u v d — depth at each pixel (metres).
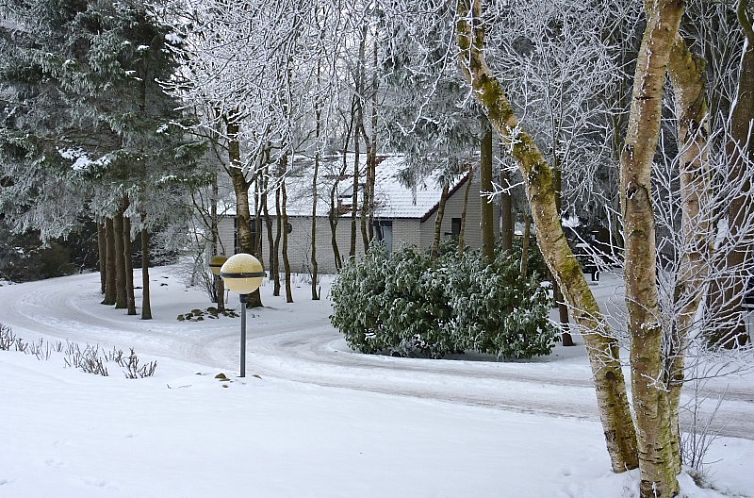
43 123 22.94
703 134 4.99
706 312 5.08
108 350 16.16
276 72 7.13
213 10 8.17
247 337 19.34
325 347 17.38
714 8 14.54
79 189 23.00
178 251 29.00
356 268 16.78
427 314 15.61
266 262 39.34
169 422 7.02
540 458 5.89
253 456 5.76
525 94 11.73
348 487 4.95
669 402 4.82
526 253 18.38
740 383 10.45
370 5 7.18
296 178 28.09
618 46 14.05
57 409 7.64
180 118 21.81
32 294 31.67
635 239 4.29
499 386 11.48
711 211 4.79
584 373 12.54
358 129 26.69
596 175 18.30
